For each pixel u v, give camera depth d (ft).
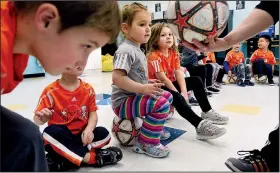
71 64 1.59
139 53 4.24
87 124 3.82
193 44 2.78
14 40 1.52
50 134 3.45
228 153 3.97
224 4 2.55
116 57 4.10
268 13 2.96
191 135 4.80
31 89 10.01
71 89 3.77
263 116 5.90
